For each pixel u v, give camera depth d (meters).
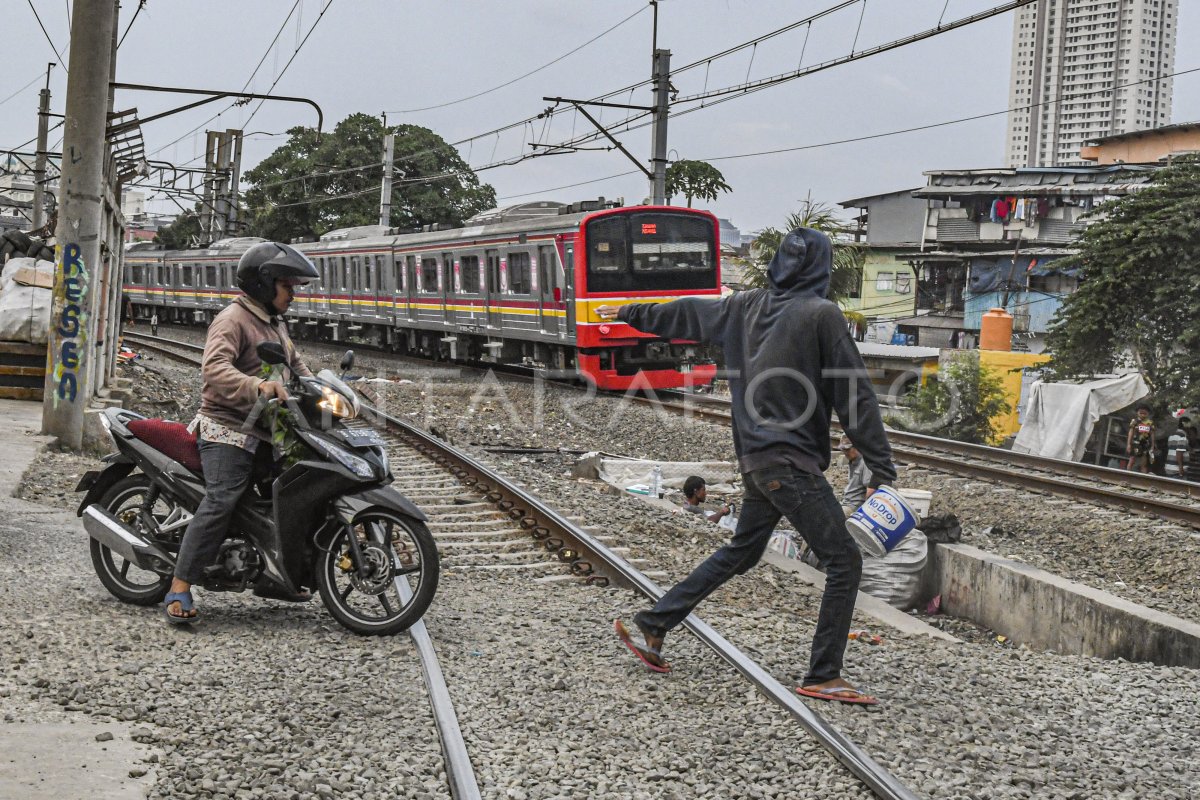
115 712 4.16
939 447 17.22
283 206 55.22
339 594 5.55
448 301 25.58
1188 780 4.32
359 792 3.66
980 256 41.47
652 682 5.04
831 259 4.88
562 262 20.28
